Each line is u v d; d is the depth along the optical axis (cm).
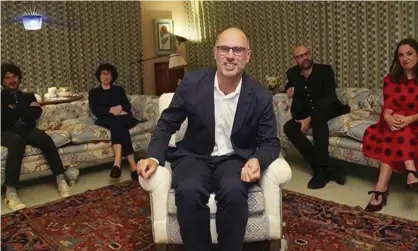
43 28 433
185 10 556
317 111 305
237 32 178
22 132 298
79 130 327
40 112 327
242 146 193
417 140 245
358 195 278
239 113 184
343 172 306
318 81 319
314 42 420
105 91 357
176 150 197
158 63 521
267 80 426
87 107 392
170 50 545
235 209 168
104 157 339
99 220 250
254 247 211
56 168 306
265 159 177
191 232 168
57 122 364
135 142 352
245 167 172
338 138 303
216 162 189
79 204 277
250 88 185
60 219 253
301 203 264
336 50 404
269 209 179
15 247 217
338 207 255
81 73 466
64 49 450
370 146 261
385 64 370
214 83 184
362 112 325
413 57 252
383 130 258
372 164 280
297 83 328
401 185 293
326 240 212
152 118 364
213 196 175
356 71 393
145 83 529
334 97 315
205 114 184
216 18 519
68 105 380
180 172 178
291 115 329
